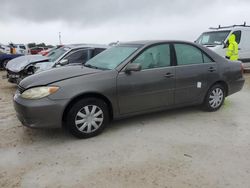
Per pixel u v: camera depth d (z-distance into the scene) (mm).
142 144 4176
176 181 3160
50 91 4055
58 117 4105
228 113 5762
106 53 5414
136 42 5246
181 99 5277
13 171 3416
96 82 4336
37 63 8414
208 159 3682
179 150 3957
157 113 5715
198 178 3219
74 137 4449
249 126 4961
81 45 9172
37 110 3998
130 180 3188
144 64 4812
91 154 3846
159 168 3449
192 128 4852
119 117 4688
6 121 5293
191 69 5281
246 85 9344
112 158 3727
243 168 3443
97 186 3076
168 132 4664
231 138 4398
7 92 8438
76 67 4918
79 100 4262
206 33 12367
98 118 4461
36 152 3930
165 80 4961
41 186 3090
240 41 11688
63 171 3400
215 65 5633
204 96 5625
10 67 8680
